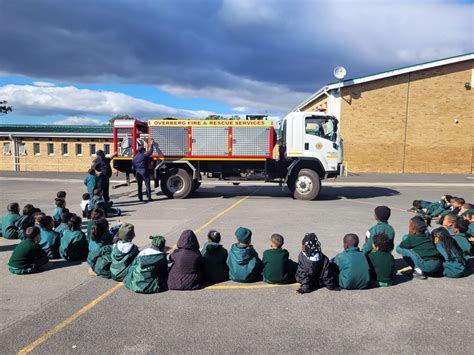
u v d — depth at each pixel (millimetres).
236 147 13445
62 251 6016
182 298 4594
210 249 5219
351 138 25469
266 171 13562
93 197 9875
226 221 9391
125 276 5035
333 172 13359
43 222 6203
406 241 5406
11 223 7430
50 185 18703
